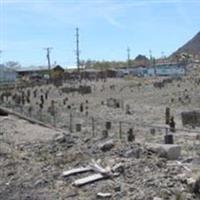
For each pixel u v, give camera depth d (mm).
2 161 18344
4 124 29047
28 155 19094
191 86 80562
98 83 108125
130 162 15070
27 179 15773
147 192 12688
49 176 15641
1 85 99938
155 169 14312
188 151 19766
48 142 21078
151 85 90125
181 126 36562
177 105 57500
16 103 54750
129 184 13562
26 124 29781
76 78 135250
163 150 15953
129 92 78812
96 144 18516
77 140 20109
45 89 88812
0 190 15016
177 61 188000
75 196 13570
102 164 15484
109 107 54094
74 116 40375
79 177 15008
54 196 13836
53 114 36344
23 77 140375
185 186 12773
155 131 29328
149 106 56188
